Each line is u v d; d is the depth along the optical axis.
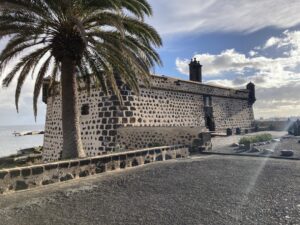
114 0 10.23
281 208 6.04
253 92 36.34
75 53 11.95
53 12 11.17
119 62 12.36
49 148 24.17
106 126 18.88
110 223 5.42
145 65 12.66
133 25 11.91
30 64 12.57
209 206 6.30
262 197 6.91
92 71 14.29
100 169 10.79
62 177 9.41
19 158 25.80
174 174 10.06
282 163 11.79
